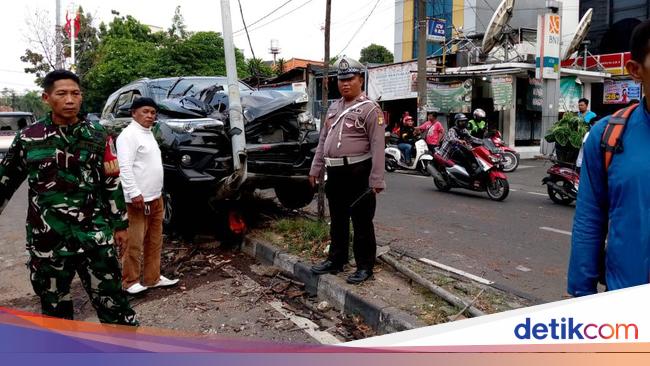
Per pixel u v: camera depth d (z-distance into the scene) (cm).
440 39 1597
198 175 530
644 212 164
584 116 897
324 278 423
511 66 1561
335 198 421
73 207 265
